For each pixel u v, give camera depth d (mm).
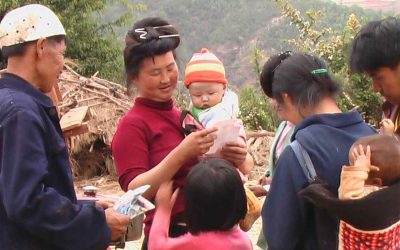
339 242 2477
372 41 2701
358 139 2484
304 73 2648
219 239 2803
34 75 2635
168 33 3055
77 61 18641
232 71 47938
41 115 2553
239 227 3117
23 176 2410
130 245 5988
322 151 2545
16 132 2443
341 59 11555
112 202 3072
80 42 19297
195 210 2795
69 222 2506
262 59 15023
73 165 9750
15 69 2631
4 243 2545
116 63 19766
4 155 2449
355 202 2326
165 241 2846
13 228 2545
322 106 2670
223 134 2975
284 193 2576
